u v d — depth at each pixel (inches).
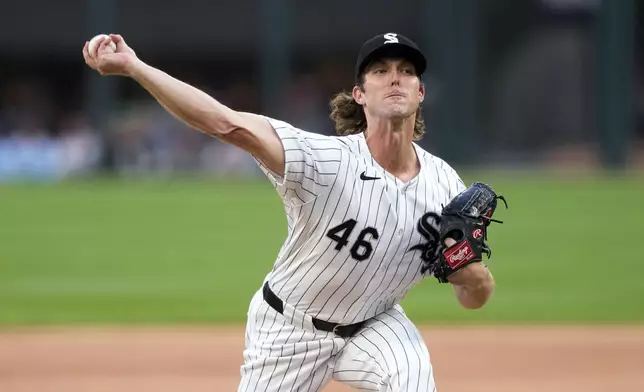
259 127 639.8
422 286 1895.9
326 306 697.6
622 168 4247.0
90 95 4242.1
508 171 4367.6
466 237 684.1
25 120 4724.4
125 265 2117.4
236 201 3238.2
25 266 2106.3
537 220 2768.2
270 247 2345.0
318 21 4640.8
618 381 1183.6
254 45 4702.3
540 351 1357.0
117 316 1606.8
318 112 4613.7
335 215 662.5
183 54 4874.5
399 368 688.4
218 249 2319.1
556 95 4724.4
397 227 674.2
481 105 4655.5
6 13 4655.5
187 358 1307.8
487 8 4667.8
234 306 1688.0
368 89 673.0
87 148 4163.4
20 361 1293.1
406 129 680.4
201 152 4200.3
